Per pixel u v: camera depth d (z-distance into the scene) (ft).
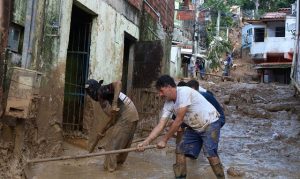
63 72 21.43
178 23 106.32
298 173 20.53
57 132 20.76
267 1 146.00
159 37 41.04
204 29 112.78
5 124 16.85
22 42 18.42
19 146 17.20
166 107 16.02
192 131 16.87
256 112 42.24
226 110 45.06
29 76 16.72
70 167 19.40
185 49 97.71
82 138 24.95
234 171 19.48
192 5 114.42
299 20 51.65
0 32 15.94
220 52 115.44
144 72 34.01
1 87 16.28
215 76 99.04
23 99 16.57
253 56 106.52
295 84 49.90
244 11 151.84
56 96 20.81
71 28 26.45
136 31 34.06
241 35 137.90
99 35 26.40
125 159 20.33
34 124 18.86
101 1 26.30
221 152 25.93
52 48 20.48
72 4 23.29
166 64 38.01
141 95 30.60
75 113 26.14
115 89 19.10
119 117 19.51
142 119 29.99
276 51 101.65
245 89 61.52
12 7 17.42
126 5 31.27
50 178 17.22
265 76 102.01
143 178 18.28
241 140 30.53
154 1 39.32
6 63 17.01
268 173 20.24
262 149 27.22
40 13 19.26
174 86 15.46
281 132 33.81
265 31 104.01
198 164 21.71
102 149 23.67
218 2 123.95
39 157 19.30
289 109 43.62
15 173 16.70
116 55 29.68
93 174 18.42
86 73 25.98
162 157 23.27
